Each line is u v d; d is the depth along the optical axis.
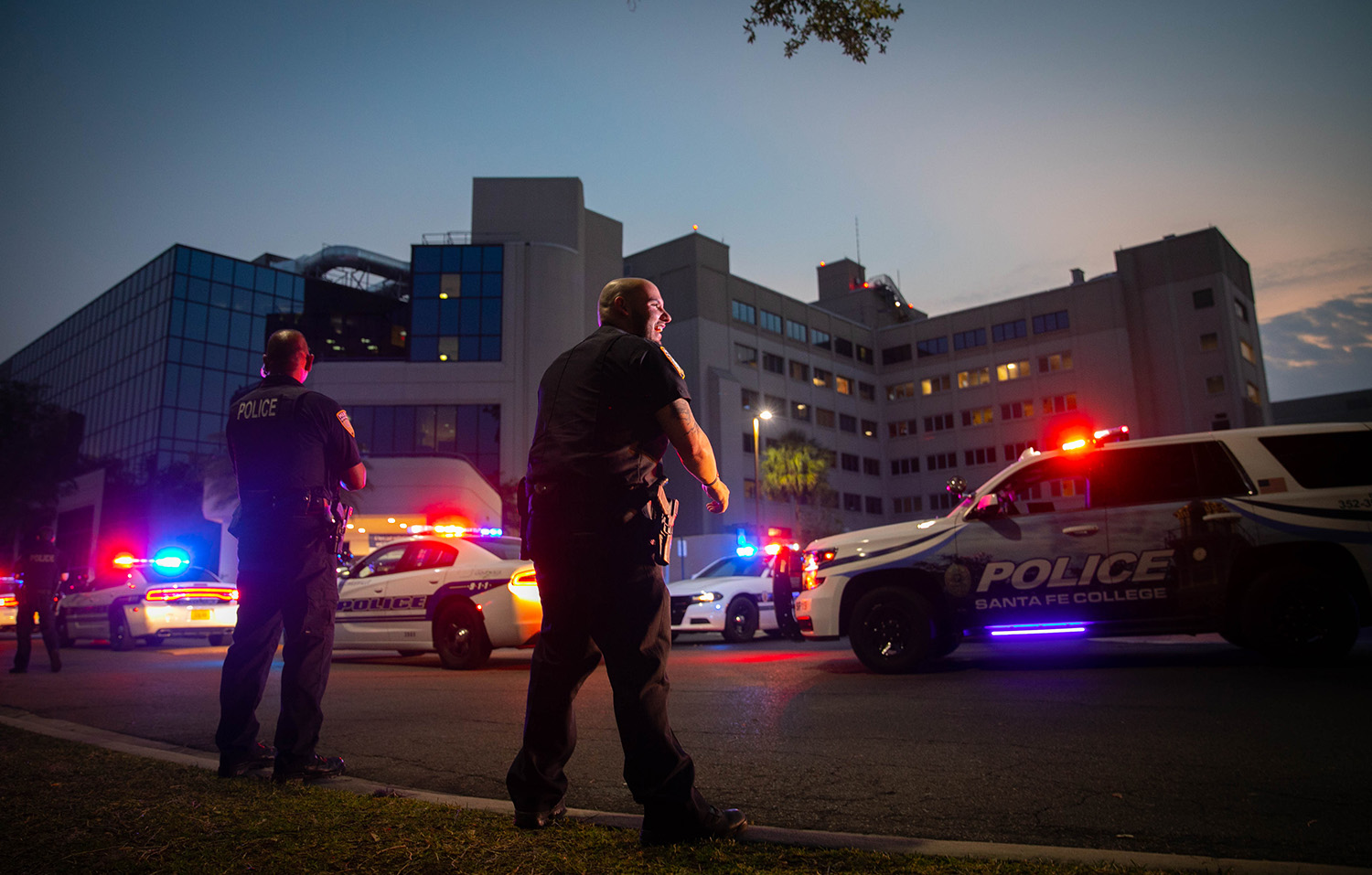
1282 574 6.60
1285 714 4.71
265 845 2.47
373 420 46.84
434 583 9.61
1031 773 3.65
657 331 2.90
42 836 2.60
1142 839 2.74
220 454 32.88
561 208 52.34
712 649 12.34
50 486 55.50
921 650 7.32
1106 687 5.99
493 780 3.77
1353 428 6.94
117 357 58.97
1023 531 7.41
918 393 70.94
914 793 3.38
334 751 4.55
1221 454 7.10
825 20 7.31
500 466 46.53
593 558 2.50
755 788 3.52
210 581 16.33
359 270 64.62
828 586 7.87
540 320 48.34
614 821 2.74
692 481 55.72
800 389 65.81
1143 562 7.07
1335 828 2.80
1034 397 64.69
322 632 3.73
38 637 20.72
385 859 2.32
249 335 56.44
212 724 5.62
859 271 79.31
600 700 6.08
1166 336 60.31
